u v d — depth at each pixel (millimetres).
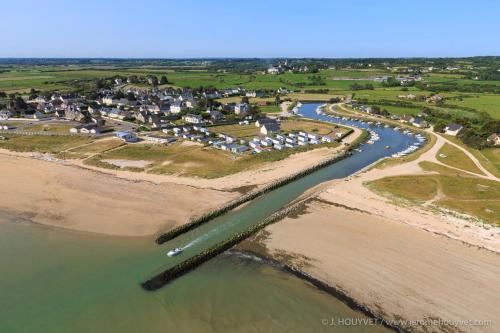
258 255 45250
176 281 40156
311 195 63750
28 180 69812
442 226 51500
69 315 35125
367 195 63000
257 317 35312
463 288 38750
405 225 52094
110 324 34156
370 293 38281
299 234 49969
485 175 73125
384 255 44719
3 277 40625
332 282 40062
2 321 34438
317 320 34938
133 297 37562
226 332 33531
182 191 64688
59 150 92438
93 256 44844
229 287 39406
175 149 92875
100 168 78000
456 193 63062
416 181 69375
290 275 41406
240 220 54875
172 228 51438
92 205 58938
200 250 46281
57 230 51250
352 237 48969
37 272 41562
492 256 44250
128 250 46250
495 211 55500
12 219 54438
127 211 56875
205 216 54656
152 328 33812
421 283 39594
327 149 97062
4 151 91875
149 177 72250
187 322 34562
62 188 65812
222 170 76938
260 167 79312
